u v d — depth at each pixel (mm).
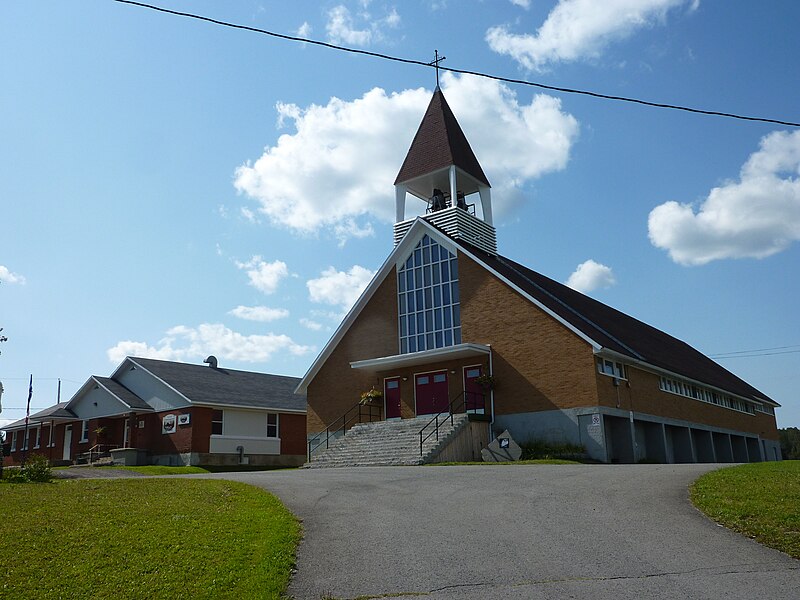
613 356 28906
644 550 10031
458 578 9016
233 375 46062
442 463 26234
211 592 8555
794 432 84562
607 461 27062
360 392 34531
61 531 10914
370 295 35375
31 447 48875
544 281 38906
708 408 39406
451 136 36281
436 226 34406
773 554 9719
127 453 38375
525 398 29328
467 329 31625
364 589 8758
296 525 11828
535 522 11797
